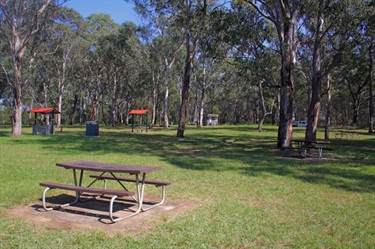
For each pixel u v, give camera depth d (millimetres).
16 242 4527
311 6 20625
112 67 59562
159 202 6746
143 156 14906
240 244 4547
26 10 24812
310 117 22109
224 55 26594
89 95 69938
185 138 28844
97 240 4605
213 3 29859
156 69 56750
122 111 79250
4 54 33281
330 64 23984
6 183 8344
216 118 75562
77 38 46375
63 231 4957
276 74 42938
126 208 6355
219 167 11727
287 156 15797
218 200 6984
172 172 10484
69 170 10578
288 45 18859
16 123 26266
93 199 7070
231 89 67938
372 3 19031
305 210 6281
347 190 8148
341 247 4469
